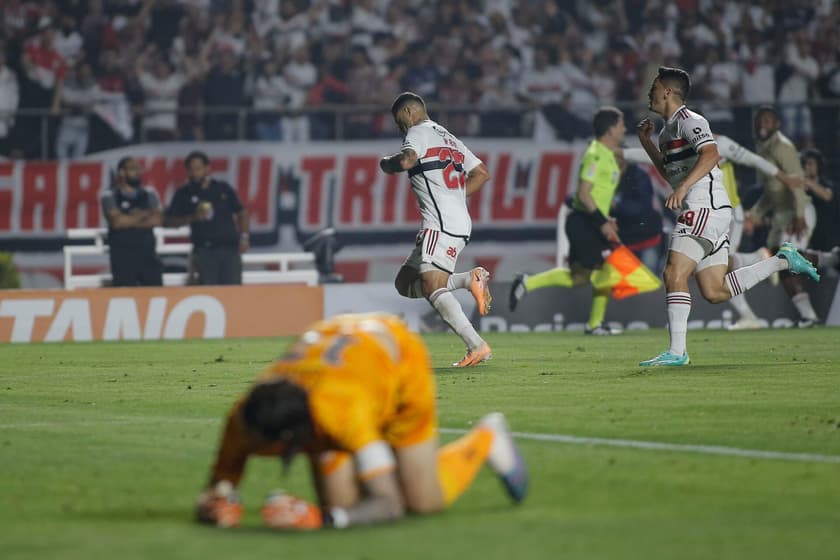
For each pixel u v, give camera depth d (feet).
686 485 63.82
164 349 173.47
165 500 61.87
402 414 53.98
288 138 245.24
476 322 210.79
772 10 299.38
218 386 118.21
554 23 291.17
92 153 236.22
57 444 81.25
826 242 214.07
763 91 294.66
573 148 250.57
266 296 206.49
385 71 278.46
